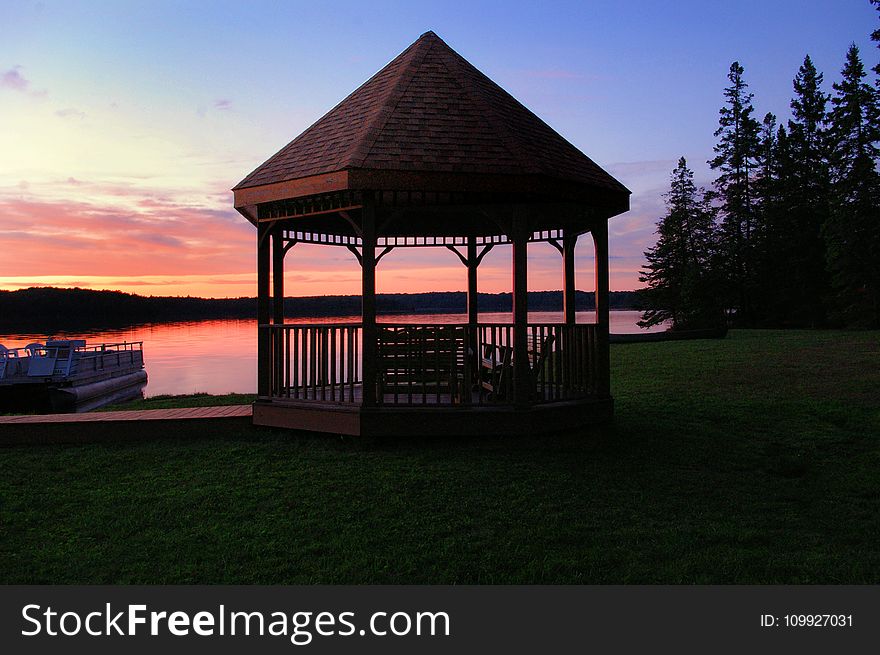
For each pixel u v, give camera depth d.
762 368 15.08
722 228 40.38
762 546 5.03
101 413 9.12
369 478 6.62
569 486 6.41
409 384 8.09
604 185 8.59
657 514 5.69
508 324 8.37
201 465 7.26
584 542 5.07
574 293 10.04
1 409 20.64
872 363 14.96
